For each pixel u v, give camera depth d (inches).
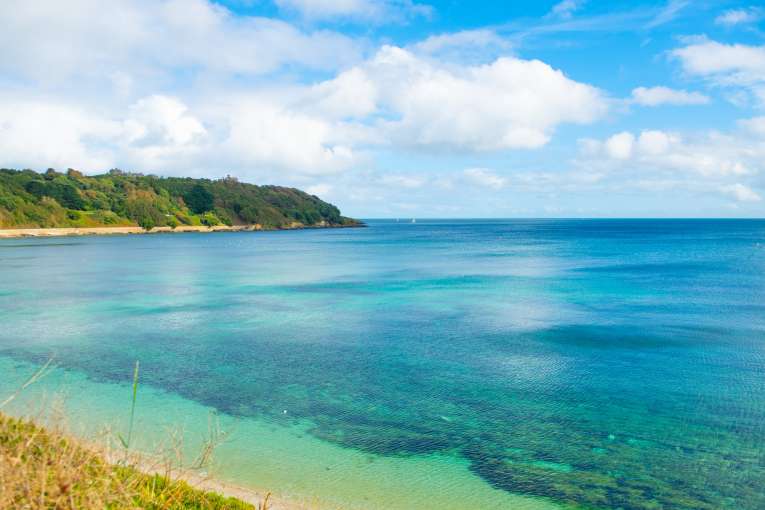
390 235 7824.8
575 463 622.2
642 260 3267.7
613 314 1498.5
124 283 2272.4
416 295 1875.0
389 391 865.5
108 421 727.7
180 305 1700.3
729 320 1405.0
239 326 1366.9
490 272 2623.0
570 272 2600.9
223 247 4931.1
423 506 531.8
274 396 844.0
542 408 790.5
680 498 547.5
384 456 641.0
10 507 242.8
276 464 616.4
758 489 563.2
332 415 765.9
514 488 568.7
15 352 1117.7
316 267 2957.7
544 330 1294.3
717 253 3838.6
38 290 2069.4
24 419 314.5
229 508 434.9
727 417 753.0
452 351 1104.8
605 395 839.7
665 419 746.2
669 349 1111.6
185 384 902.4
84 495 260.8
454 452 649.6
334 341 1197.1
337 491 558.6
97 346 1164.5
